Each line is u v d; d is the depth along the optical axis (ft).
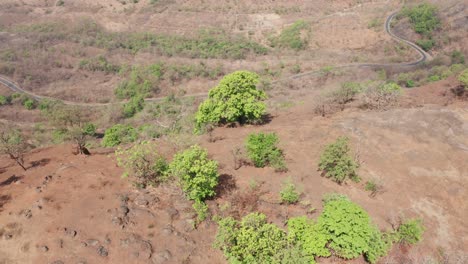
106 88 253.65
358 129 73.36
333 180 57.31
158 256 42.11
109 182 53.16
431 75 157.48
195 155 49.03
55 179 53.78
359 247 42.34
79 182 52.90
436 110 80.43
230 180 56.59
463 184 58.44
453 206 54.65
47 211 46.52
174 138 71.61
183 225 46.68
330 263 43.32
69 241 42.65
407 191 56.85
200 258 43.14
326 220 43.93
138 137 92.53
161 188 52.54
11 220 45.24
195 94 230.27
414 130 72.43
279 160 59.72
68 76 271.90
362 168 61.21
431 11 274.57
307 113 90.22
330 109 88.99
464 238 49.49
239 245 41.52
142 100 202.18
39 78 265.34
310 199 52.90
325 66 236.22
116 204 48.44
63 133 90.89
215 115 77.20
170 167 49.42
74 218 45.70
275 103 117.08
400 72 211.20
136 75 251.39
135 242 43.19
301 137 71.20
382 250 44.91
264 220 46.42
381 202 54.03
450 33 252.83
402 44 263.49
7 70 269.44
